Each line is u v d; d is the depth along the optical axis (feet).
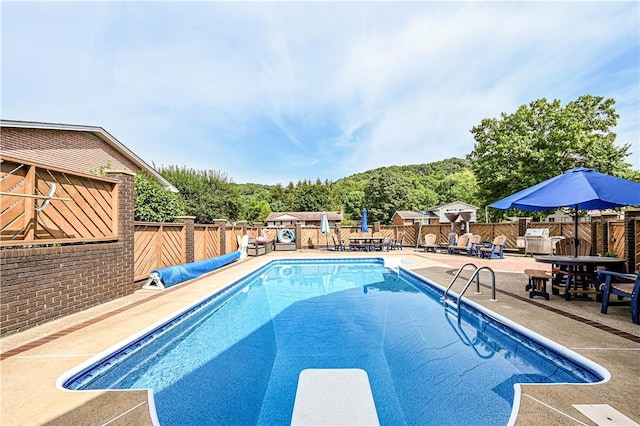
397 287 29.99
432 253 54.85
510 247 56.13
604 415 8.13
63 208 17.33
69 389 10.11
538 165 68.39
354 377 11.97
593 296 20.88
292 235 66.74
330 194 193.26
